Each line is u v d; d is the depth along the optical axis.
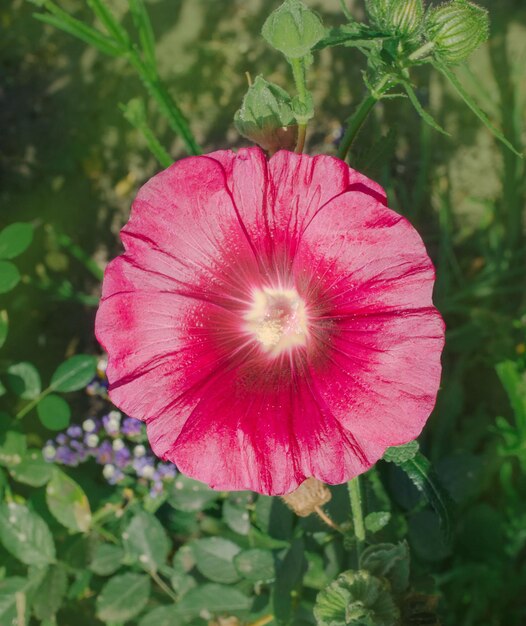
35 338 0.49
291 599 0.31
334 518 0.31
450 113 0.54
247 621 0.33
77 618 0.36
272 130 0.25
